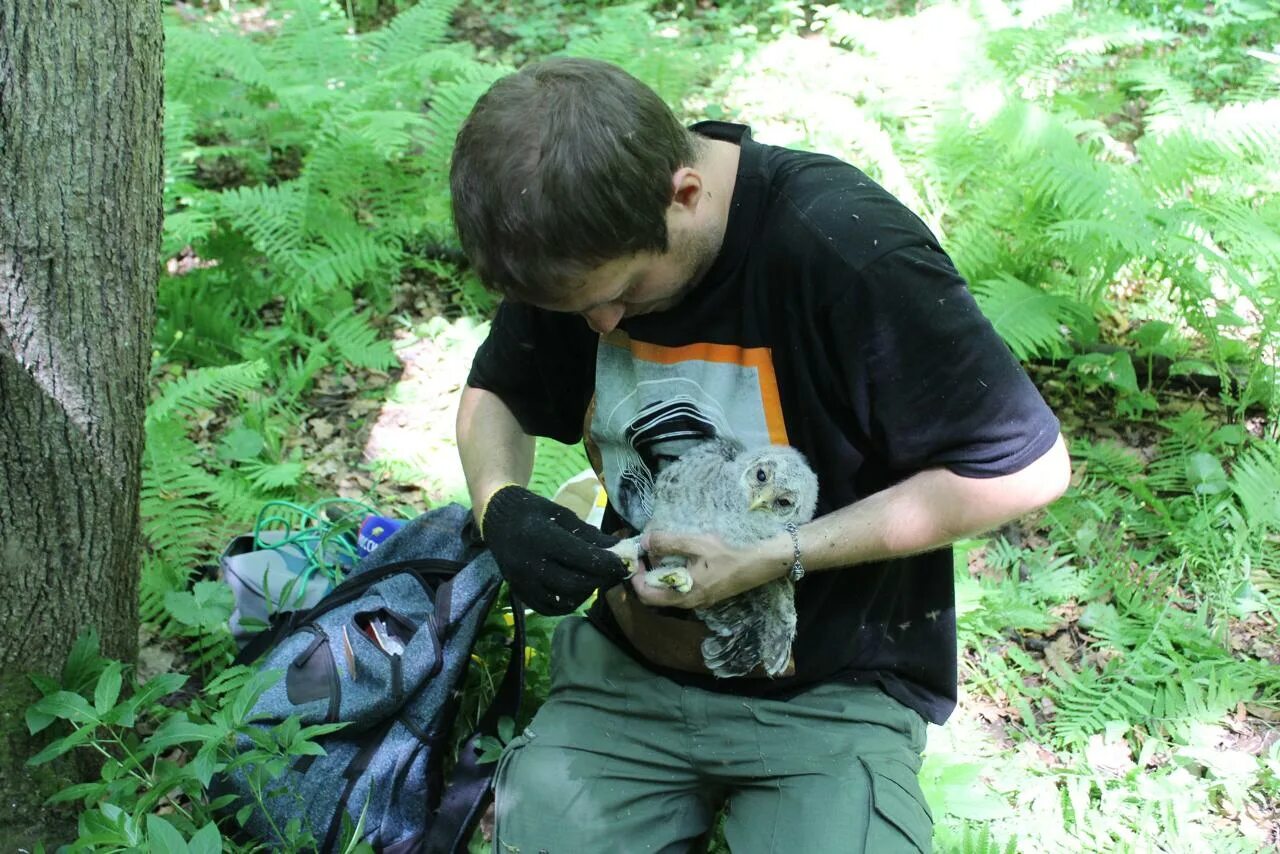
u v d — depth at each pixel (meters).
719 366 1.88
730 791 2.14
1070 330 4.20
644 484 2.03
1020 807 2.57
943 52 5.07
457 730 2.62
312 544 2.98
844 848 1.87
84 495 2.16
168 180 4.56
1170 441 3.77
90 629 2.27
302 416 3.96
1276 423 3.78
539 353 2.15
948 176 4.50
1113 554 3.32
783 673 2.05
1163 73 5.35
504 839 2.07
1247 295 3.69
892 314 1.72
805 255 1.74
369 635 2.48
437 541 2.70
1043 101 5.13
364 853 2.15
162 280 4.24
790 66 5.74
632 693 2.13
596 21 6.40
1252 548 3.35
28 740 2.20
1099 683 2.90
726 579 1.81
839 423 1.87
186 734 2.04
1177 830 2.49
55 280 1.99
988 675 2.97
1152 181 4.37
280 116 5.39
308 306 4.30
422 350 4.34
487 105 1.56
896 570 2.05
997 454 1.75
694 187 1.65
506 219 1.53
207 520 3.29
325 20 5.79
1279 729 2.81
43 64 1.88
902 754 2.03
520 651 2.46
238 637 2.80
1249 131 4.28
